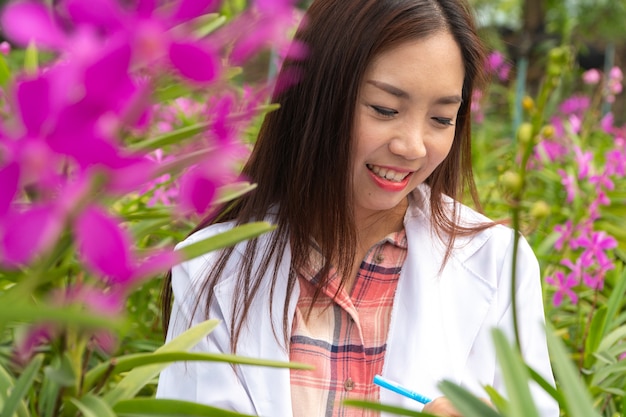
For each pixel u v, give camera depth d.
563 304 2.16
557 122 3.51
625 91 6.50
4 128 0.41
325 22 1.19
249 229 0.67
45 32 0.39
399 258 1.35
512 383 0.62
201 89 0.49
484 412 0.67
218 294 1.28
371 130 1.17
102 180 0.43
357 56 1.15
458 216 1.40
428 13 1.15
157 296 2.02
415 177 1.23
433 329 1.28
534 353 1.34
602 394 1.74
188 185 0.49
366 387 1.29
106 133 0.41
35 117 0.40
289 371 1.26
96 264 0.42
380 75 1.14
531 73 4.82
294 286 1.28
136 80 0.47
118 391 0.83
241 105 0.56
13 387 0.75
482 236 1.38
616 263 2.32
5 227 0.41
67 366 0.72
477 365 1.33
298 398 1.27
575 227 2.23
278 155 1.28
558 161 3.28
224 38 0.46
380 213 1.33
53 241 0.59
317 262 1.31
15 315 0.43
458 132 1.37
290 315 1.28
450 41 1.16
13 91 0.40
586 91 5.65
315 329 1.31
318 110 1.21
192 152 0.54
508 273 1.37
